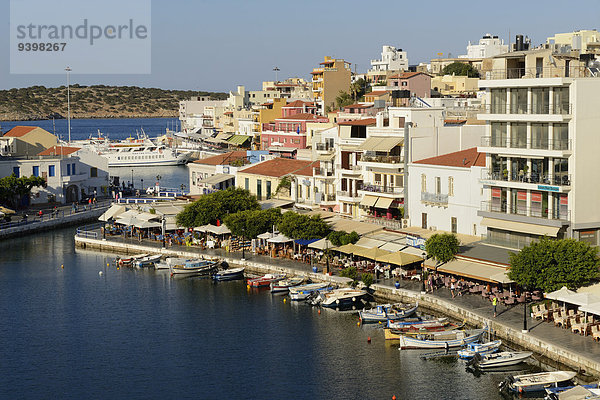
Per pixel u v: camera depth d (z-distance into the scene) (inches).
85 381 2898.6
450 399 2630.4
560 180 3479.3
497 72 3804.1
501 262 3489.2
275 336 3324.3
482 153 4138.8
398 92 5364.2
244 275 4404.5
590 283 3277.6
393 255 3836.1
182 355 3139.8
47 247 5324.8
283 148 6855.3
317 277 4045.3
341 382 2812.5
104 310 3777.1
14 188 6235.2
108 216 5506.9
